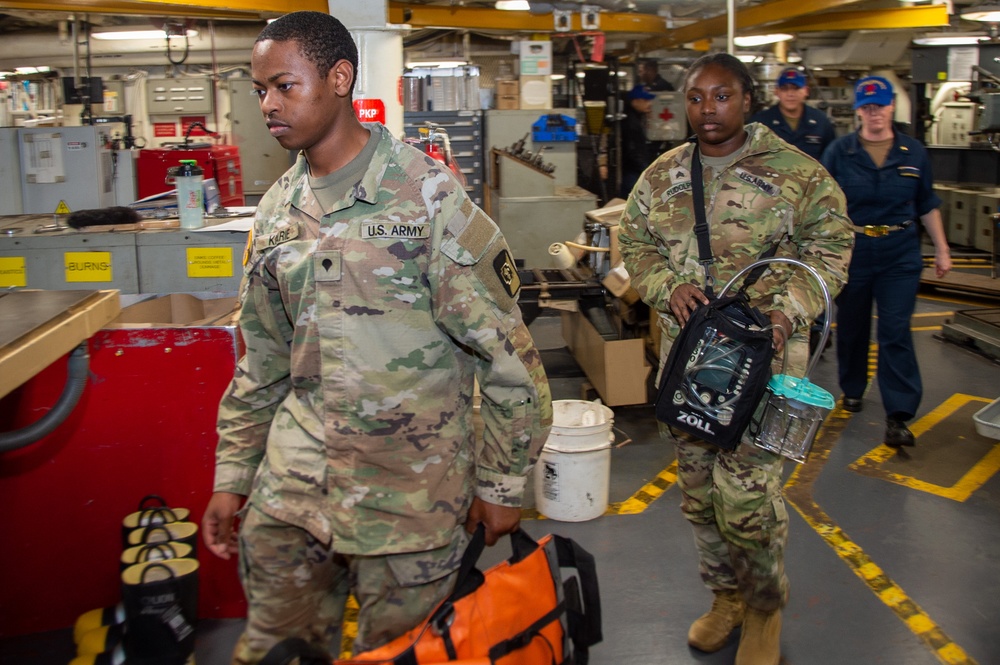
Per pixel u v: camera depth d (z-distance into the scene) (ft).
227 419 6.03
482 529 5.30
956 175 33.78
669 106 31.40
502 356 5.22
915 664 8.53
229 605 9.28
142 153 19.77
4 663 8.60
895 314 13.96
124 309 10.02
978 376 18.19
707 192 7.99
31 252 10.45
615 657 8.67
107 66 38.45
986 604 9.59
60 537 8.97
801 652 8.72
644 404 15.72
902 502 12.23
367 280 5.13
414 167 5.27
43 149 14.38
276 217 5.49
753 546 7.57
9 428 8.73
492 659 5.01
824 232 7.81
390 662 4.89
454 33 37.81
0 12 30.42
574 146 26.73
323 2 25.96
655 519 11.80
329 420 5.26
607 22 32.58
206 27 36.81
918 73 33.94
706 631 8.69
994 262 26.78
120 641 8.05
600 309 16.34
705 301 7.63
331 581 5.84
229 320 9.43
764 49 43.11
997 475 13.12
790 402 7.12
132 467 8.96
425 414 5.31
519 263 17.37
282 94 5.04
